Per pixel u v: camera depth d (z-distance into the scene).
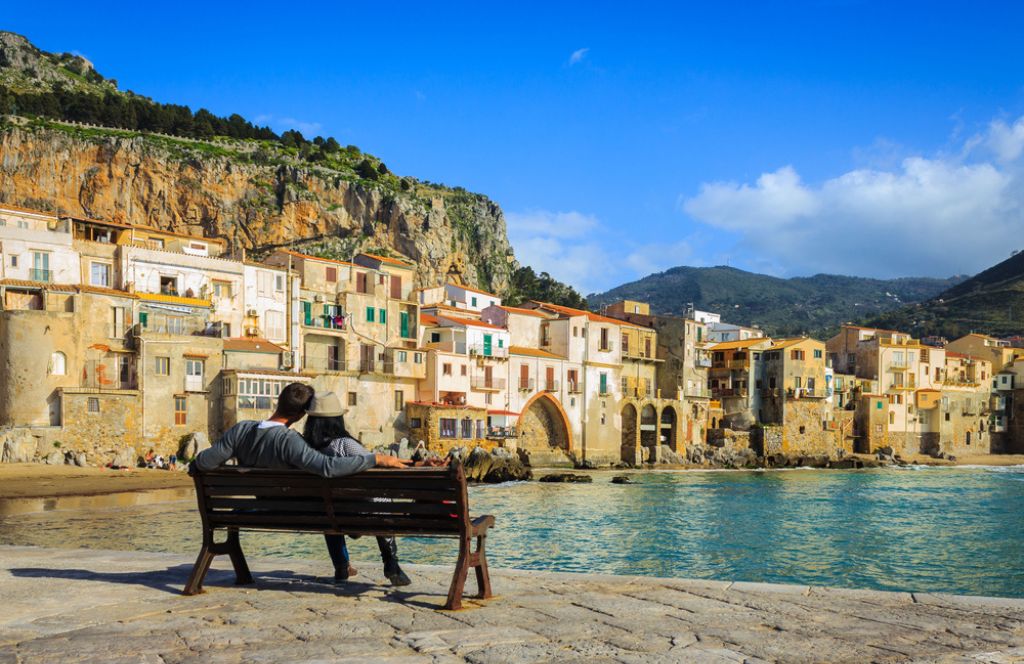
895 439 139.00
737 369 126.94
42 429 60.12
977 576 31.33
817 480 89.31
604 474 92.75
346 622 8.05
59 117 192.38
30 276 66.25
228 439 9.40
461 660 6.73
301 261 84.56
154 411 66.25
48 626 7.88
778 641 7.38
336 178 197.38
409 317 91.00
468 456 80.06
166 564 12.00
